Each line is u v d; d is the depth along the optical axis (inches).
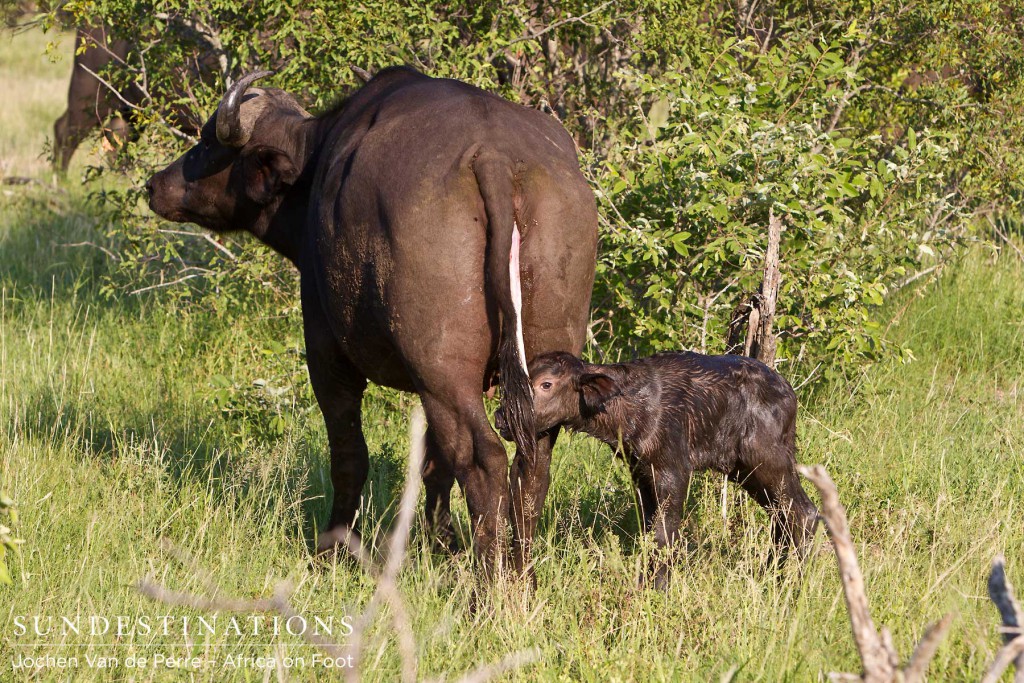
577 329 728.3
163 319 1432.1
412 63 1195.9
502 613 671.1
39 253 1701.5
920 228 1317.7
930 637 408.5
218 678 631.8
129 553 784.9
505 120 716.7
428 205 676.7
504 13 1196.5
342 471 856.3
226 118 853.8
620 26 1373.0
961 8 1322.6
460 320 676.1
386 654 642.8
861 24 1338.6
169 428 1106.7
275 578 761.6
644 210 1090.7
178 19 1333.7
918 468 959.6
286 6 1160.2
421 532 832.9
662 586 719.1
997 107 1369.3
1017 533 828.6
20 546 769.6
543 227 693.3
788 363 1193.4
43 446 1013.2
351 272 729.0
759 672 579.5
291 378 1112.2
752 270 1058.7
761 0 1448.1
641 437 758.5
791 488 813.2
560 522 855.1
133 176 1485.0
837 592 680.4
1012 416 1127.0
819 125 1238.9
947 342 1338.6
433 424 695.1
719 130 1065.5
